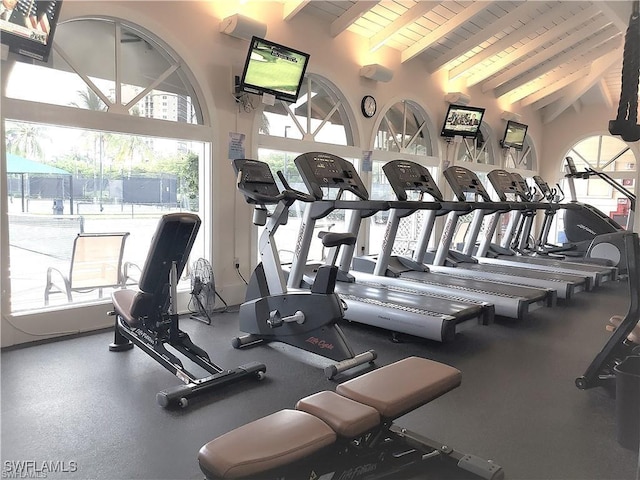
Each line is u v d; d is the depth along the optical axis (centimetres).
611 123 247
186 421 262
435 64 798
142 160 484
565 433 255
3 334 374
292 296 370
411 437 222
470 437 250
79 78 417
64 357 356
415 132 822
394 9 634
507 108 1012
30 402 281
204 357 323
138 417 265
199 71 492
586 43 834
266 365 352
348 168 471
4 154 368
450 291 504
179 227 299
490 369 351
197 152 523
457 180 621
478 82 891
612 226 838
